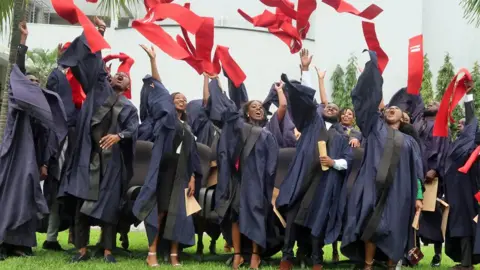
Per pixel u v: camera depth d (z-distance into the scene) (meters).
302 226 5.73
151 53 5.98
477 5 8.59
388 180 5.43
